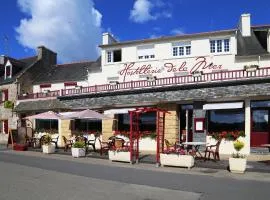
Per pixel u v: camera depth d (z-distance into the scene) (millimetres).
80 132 22844
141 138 20312
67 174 11531
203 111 18375
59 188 9094
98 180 10500
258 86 16875
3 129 31641
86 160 15961
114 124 21344
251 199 8336
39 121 26375
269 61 21422
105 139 21547
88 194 8492
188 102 19156
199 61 22844
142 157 16969
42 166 13438
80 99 23172
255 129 17344
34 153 19094
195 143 15328
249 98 17375
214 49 22859
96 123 22703
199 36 22969
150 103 20031
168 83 19906
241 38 24234
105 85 22391
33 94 27250
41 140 22344
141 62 24609
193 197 8445
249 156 16641
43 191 8664
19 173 11422
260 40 23859
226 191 9180
